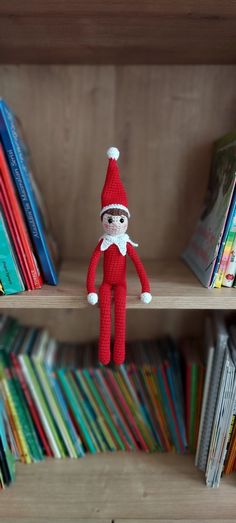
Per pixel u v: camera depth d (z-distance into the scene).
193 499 0.70
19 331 0.87
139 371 0.79
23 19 0.56
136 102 0.78
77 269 0.77
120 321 0.60
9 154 0.60
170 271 0.76
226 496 0.71
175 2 0.52
